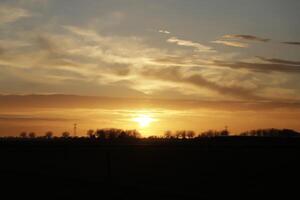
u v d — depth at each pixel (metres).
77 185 34.00
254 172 49.47
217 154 70.75
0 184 34.28
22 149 75.19
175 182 40.34
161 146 83.19
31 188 31.98
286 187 37.91
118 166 57.91
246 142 86.06
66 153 71.62
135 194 29.72
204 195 31.28
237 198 30.92
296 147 76.88
